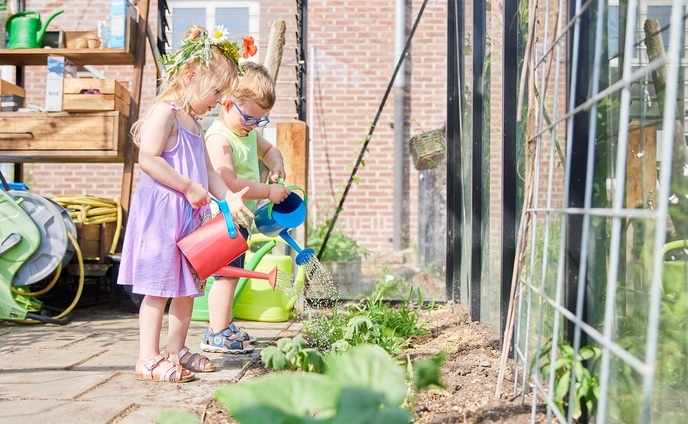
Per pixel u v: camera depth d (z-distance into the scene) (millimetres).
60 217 3459
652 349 827
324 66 7512
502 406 1726
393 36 7504
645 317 1359
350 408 1023
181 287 2262
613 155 1496
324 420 1024
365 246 7410
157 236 2236
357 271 5066
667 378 1320
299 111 4430
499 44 2635
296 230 3957
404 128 7449
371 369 1121
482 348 2590
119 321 3588
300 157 3916
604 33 1510
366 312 3188
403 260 6922
